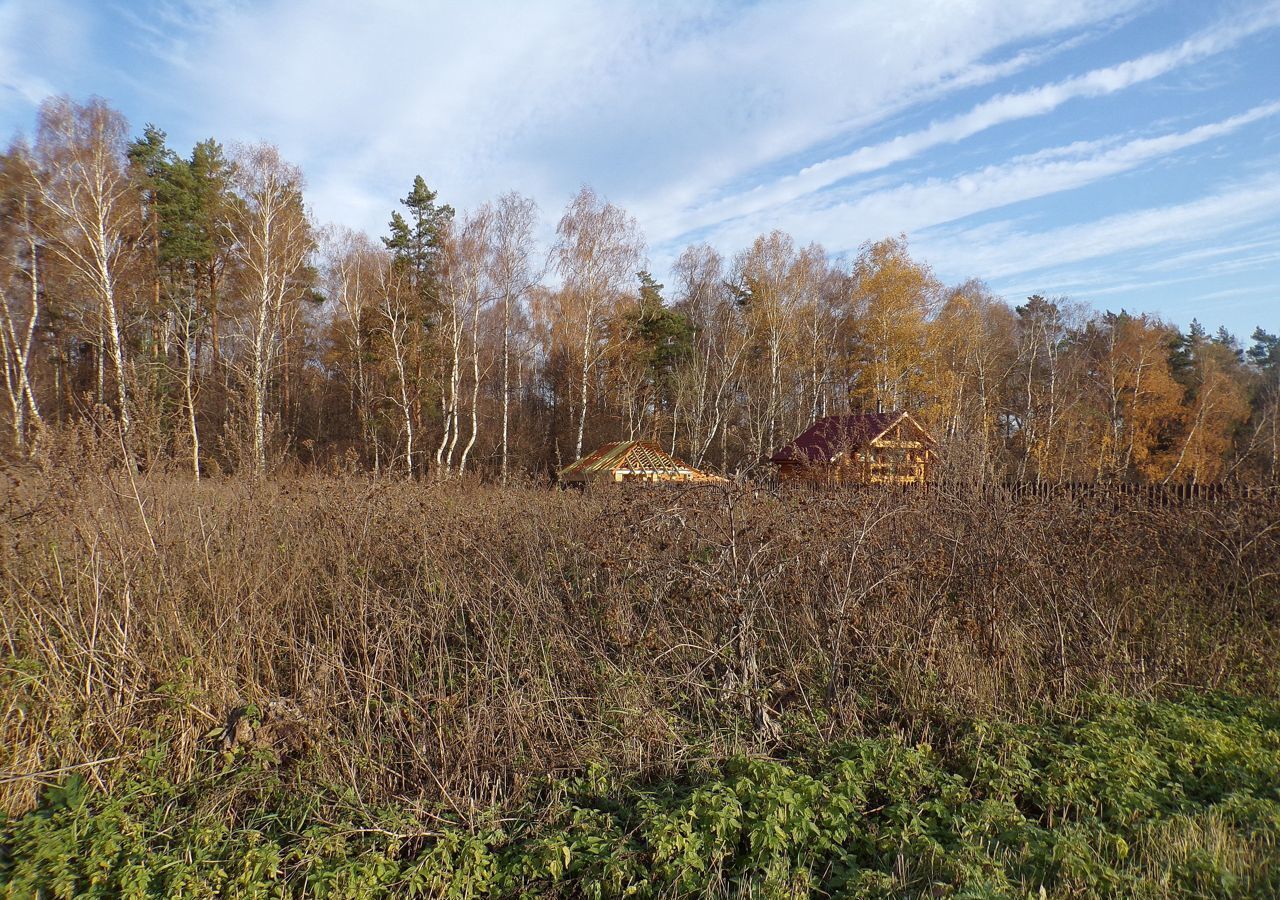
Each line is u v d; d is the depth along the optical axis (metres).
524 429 39.50
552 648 5.92
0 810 4.39
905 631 6.20
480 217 29.91
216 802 4.43
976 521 7.22
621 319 36.84
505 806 4.43
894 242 34.62
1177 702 5.90
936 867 3.63
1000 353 39.22
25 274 26.77
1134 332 36.19
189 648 5.68
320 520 8.20
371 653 6.04
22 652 5.64
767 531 6.29
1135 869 3.60
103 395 22.52
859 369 39.78
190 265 30.66
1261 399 39.91
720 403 38.97
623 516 7.15
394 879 3.76
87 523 5.98
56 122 23.17
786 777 4.39
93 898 3.69
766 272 35.16
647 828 4.00
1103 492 8.94
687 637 6.01
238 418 11.59
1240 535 8.04
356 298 31.70
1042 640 6.52
